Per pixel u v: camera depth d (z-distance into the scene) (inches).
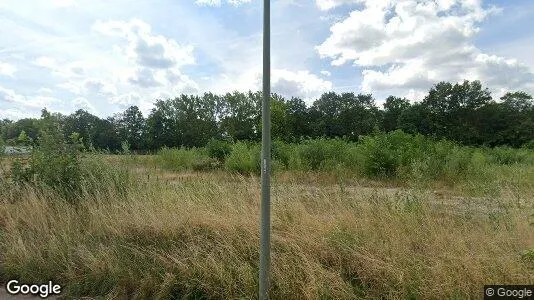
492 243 155.8
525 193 244.2
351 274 154.0
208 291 149.5
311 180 450.9
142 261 174.9
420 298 132.5
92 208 230.2
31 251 186.1
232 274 155.5
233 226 192.1
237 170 572.1
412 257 152.8
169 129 2755.9
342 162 543.2
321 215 203.8
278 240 172.6
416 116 2714.1
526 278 133.7
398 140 577.0
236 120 2635.3
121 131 2346.2
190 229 198.4
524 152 962.1
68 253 182.1
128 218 214.7
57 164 270.2
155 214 213.9
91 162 287.1
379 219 192.5
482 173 428.8
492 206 213.2
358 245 162.6
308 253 161.5
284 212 208.7
